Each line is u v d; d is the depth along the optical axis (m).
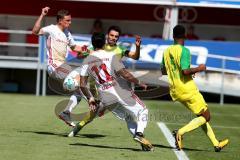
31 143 27.03
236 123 39.53
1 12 62.31
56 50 30.33
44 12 30.08
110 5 62.78
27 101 47.34
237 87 55.41
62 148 25.98
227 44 55.19
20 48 61.59
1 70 59.66
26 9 62.31
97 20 60.56
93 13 62.88
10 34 62.22
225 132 34.94
